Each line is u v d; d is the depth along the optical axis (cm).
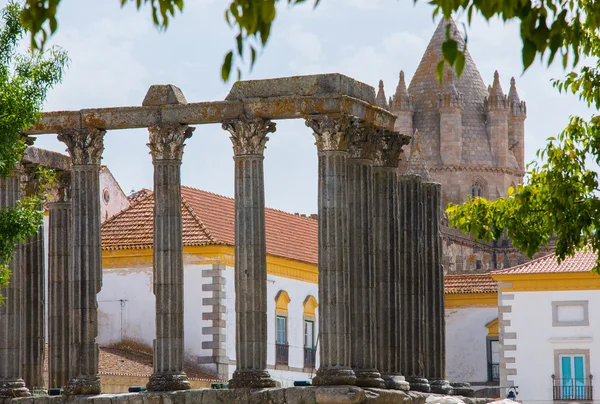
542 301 17012
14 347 10112
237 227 9531
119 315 14838
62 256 10888
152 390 9575
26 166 10738
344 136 9381
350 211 9619
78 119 9956
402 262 10600
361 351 9519
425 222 10869
